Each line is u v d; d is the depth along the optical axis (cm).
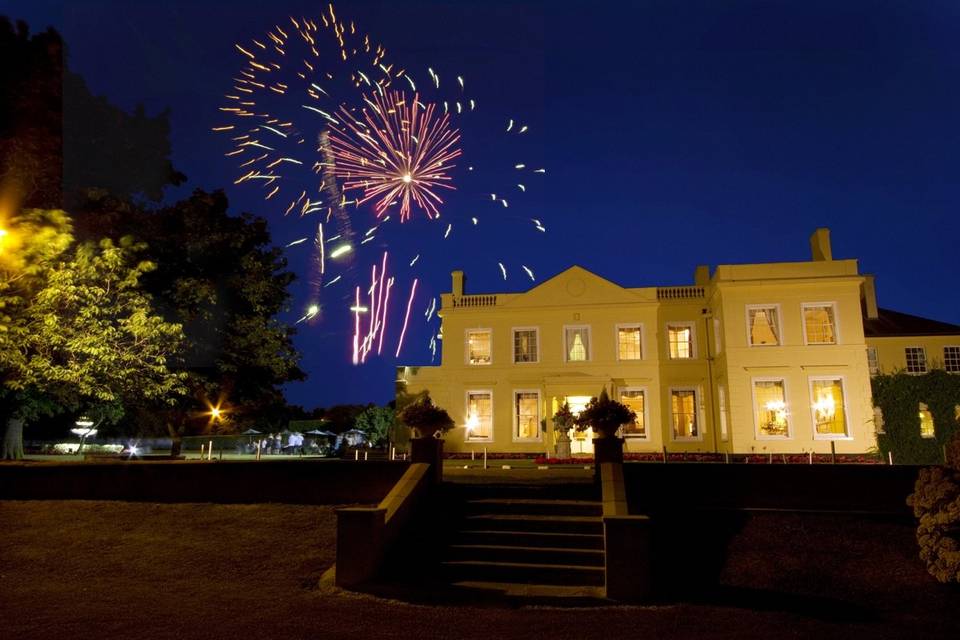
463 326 3328
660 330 3173
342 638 770
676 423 3098
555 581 1014
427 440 1339
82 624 814
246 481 1438
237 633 782
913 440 2764
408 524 1170
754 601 930
